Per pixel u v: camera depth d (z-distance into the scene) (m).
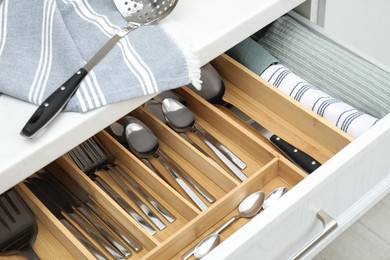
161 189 0.98
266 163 1.01
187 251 0.94
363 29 1.23
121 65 0.91
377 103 1.03
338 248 1.35
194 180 1.01
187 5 1.01
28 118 0.88
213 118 1.05
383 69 1.06
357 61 1.05
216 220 0.96
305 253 0.90
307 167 0.98
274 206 0.82
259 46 1.10
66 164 0.99
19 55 0.93
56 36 0.92
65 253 0.95
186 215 0.97
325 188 0.88
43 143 0.85
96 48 0.93
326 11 1.16
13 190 0.98
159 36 0.94
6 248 0.94
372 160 0.94
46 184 1.01
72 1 0.98
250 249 0.82
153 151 1.04
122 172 1.03
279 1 1.02
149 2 0.98
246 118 1.08
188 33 0.97
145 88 0.89
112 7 0.99
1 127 0.87
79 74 0.89
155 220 0.97
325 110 1.01
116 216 0.96
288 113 1.04
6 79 0.90
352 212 1.03
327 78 1.07
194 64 0.93
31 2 0.95
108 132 1.06
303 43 1.09
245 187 0.95
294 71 1.11
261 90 1.06
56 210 0.99
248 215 0.95
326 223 0.90
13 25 0.95
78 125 0.87
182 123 1.05
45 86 0.89
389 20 1.21
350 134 0.99
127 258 0.94
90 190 0.98
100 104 0.88
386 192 1.08
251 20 0.99
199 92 1.08
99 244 0.96
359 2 1.18
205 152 1.04
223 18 0.99
